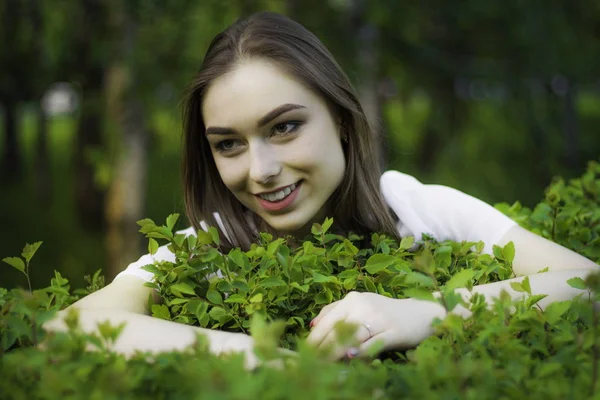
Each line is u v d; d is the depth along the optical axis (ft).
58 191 43.68
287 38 5.91
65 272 29.89
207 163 6.66
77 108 26.43
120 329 3.43
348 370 3.34
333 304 4.55
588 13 29.53
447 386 3.06
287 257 4.71
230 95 5.67
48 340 3.60
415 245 6.55
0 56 27.96
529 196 30.14
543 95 30.73
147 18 21.34
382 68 27.20
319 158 5.88
